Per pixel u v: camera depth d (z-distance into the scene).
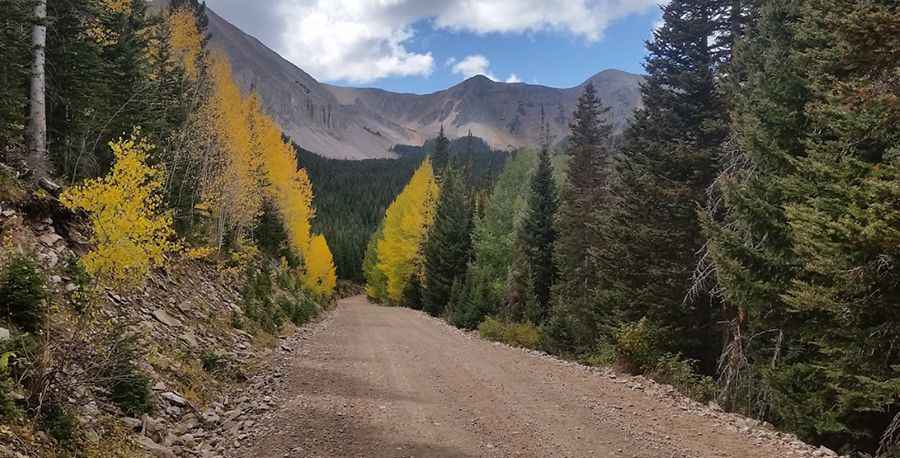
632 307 18.70
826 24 9.85
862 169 8.80
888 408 9.74
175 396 8.84
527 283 30.06
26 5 11.86
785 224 11.47
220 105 29.55
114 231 7.55
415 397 10.98
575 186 32.91
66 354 6.67
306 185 52.00
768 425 10.27
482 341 22.14
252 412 9.38
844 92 8.40
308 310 30.92
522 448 7.84
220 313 17.28
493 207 43.59
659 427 9.30
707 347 16.91
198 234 23.48
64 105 15.23
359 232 115.44
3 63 11.41
